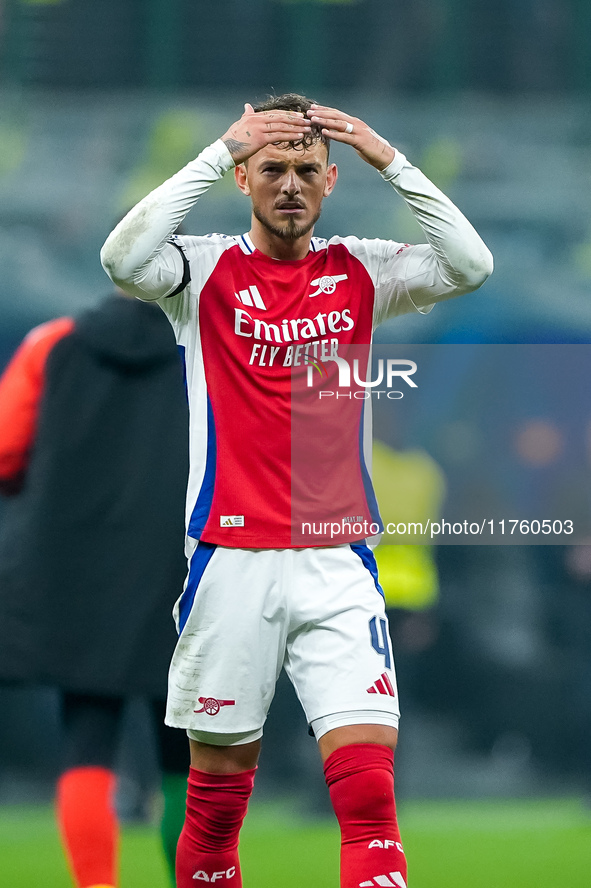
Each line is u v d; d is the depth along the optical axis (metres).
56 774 20.92
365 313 9.39
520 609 22.11
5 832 17.11
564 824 17.89
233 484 9.02
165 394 11.11
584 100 33.25
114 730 10.88
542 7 33.62
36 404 11.18
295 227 9.04
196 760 9.29
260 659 9.01
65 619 10.73
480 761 21.52
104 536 10.84
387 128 33.53
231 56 33.66
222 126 33.38
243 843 16.39
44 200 30.84
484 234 30.94
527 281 28.30
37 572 10.76
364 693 8.63
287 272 9.21
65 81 32.88
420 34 33.81
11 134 31.78
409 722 21.52
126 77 33.12
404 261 9.52
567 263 29.70
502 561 22.22
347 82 33.97
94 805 10.46
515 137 33.03
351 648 8.74
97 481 10.95
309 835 17.14
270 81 33.75
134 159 32.31
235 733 9.02
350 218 30.56
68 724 10.84
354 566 9.09
